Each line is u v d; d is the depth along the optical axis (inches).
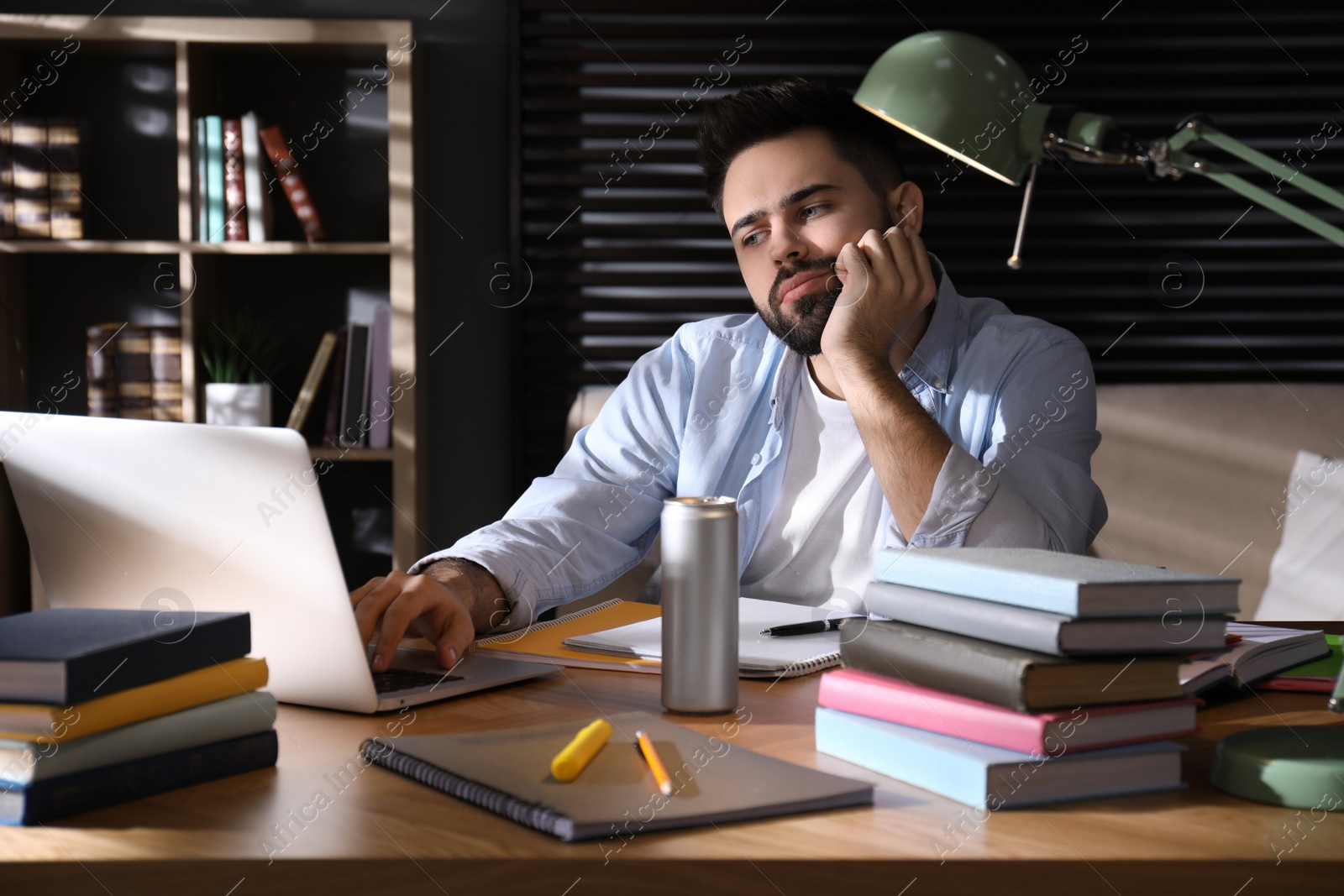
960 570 24.8
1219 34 93.8
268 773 24.2
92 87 98.0
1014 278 94.9
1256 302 94.0
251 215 92.4
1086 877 18.9
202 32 89.9
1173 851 19.3
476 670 32.5
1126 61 94.0
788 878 19.0
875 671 25.5
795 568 51.8
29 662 21.5
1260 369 94.3
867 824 20.7
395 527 92.8
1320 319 93.6
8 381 94.3
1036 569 23.9
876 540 50.7
